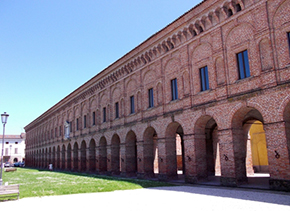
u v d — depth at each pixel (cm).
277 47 1702
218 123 2034
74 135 4753
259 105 1759
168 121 2534
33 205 1435
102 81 3772
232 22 1992
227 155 1956
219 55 2066
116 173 3497
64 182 2648
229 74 1995
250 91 1833
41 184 2494
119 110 3369
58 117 5728
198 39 2269
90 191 1923
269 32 1734
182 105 2400
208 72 2164
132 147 3231
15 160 11300
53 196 1748
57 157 5588
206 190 1781
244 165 1962
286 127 1623
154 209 1225
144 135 2891
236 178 1897
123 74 3331
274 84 1684
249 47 1866
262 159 3231
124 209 1252
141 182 2411
